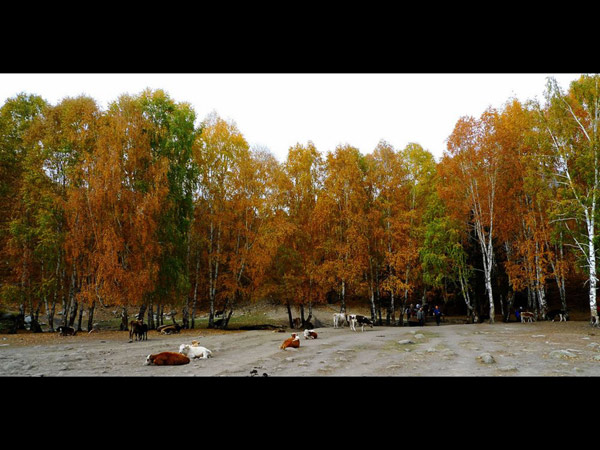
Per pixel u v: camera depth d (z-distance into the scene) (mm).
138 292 23406
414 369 9922
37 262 27594
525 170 26484
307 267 31797
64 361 12469
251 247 31219
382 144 33156
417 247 31516
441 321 37375
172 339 20328
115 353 14398
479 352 12703
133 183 25609
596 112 22375
